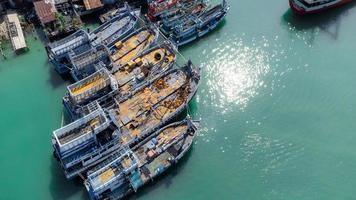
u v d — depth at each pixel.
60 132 76.12
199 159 80.31
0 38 99.19
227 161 79.94
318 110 86.06
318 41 97.69
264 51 96.88
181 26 96.44
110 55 90.81
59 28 97.31
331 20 101.88
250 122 85.19
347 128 83.06
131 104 84.06
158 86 86.19
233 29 101.25
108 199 73.19
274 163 79.19
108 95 84.44
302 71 92.75
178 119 85.19
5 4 104.81
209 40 99.19
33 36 100.25
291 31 100.12
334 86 89.56
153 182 76.94
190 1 102.75
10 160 81.56
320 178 76.62
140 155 77.88
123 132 80.06
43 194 76.94
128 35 95.69
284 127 83.94
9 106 89.25
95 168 75.31
